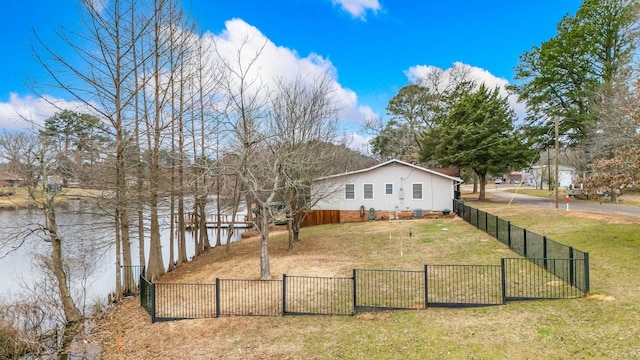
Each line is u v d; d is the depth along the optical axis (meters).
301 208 17.92
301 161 14.57
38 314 11.71
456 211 23.55
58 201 14.55
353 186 25.20
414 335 7.75
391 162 24.61
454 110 30.31
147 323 10.13
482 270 11.42
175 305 10.97
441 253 14.01
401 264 12.92
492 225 16.02
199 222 22.67
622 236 13.64
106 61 13.58
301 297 10.41
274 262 14.73
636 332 6.84
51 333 10.77
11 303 11.71
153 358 8.18
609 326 7.17
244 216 34.59
